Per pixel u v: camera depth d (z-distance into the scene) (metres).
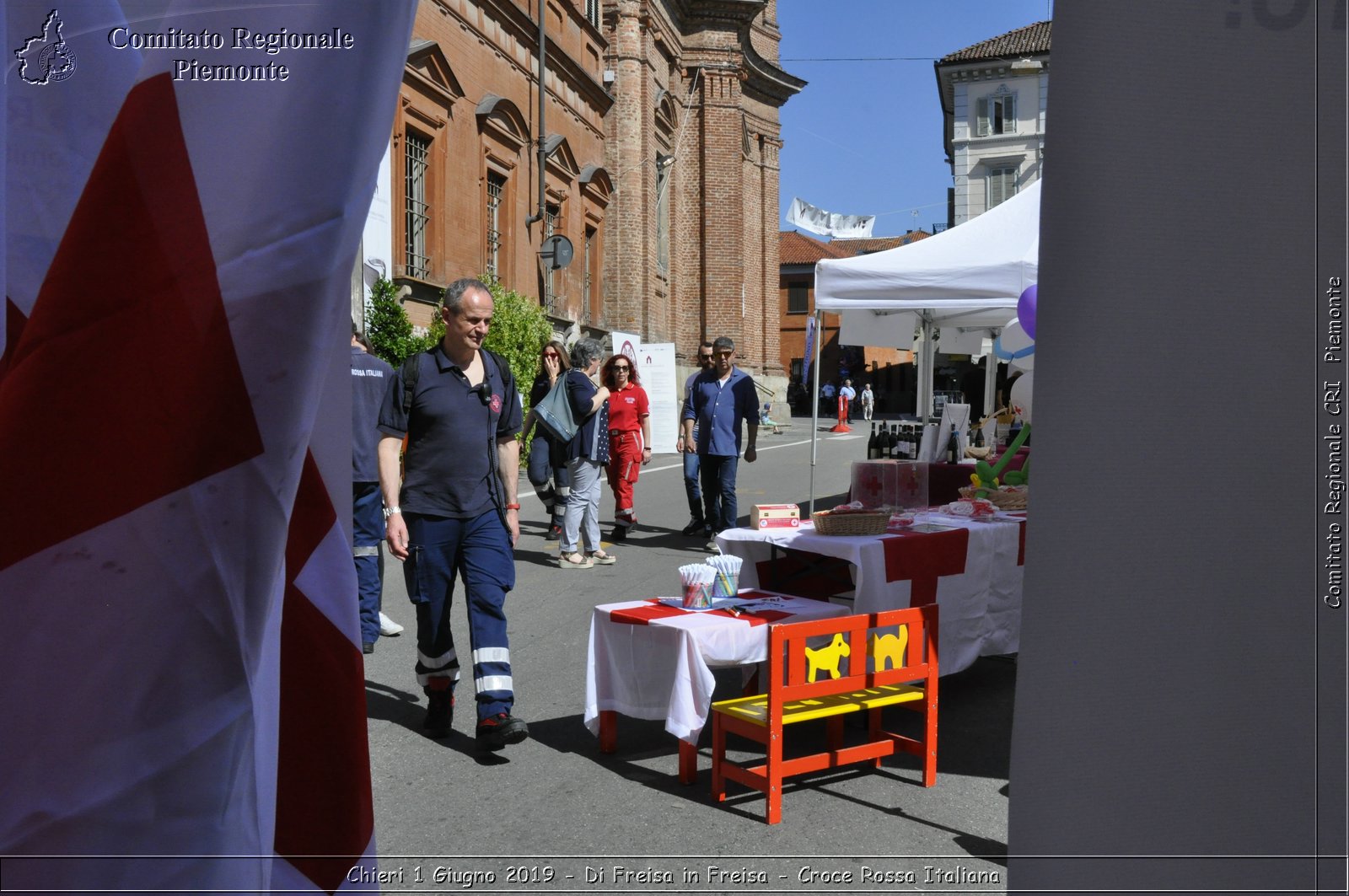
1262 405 1.81
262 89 1.23
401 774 4.62
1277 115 1.81
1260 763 1.80
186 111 1.22
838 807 4.26
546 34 23.84
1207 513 1.82
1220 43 1.82
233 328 1.21
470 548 4.90
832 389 61.16
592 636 4.85
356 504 6.59
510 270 22.22
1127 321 1.84
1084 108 1.84
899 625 4.43
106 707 1.21
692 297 36.19
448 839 3.88
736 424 11.23
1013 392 8.32
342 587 1.76
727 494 11.22
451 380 4.93
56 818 1.20
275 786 1.50
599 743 5.00
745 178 39.53
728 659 4.43
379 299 14.92
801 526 5.74
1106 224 1.84
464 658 6.70
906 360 65.06
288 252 1.22
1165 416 1.83
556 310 25.17
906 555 5.09
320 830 1.72
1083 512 1.85
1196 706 1.81
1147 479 1.83
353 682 1.76
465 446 4.88
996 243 7.86
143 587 1.21
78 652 1.20
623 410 11.81
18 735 1.20
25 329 1.24
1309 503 1.80
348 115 1.25
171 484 1.20
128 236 1.21
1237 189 1.81
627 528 11.87
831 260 8.09
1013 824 1.85
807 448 28.58
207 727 1.24
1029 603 1.85
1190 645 1.82
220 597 1.23
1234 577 1.81
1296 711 1.80
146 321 1.20
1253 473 1.81
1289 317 1.80
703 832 3.97
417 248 18.09
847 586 5.62
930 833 3.98
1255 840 1.80
